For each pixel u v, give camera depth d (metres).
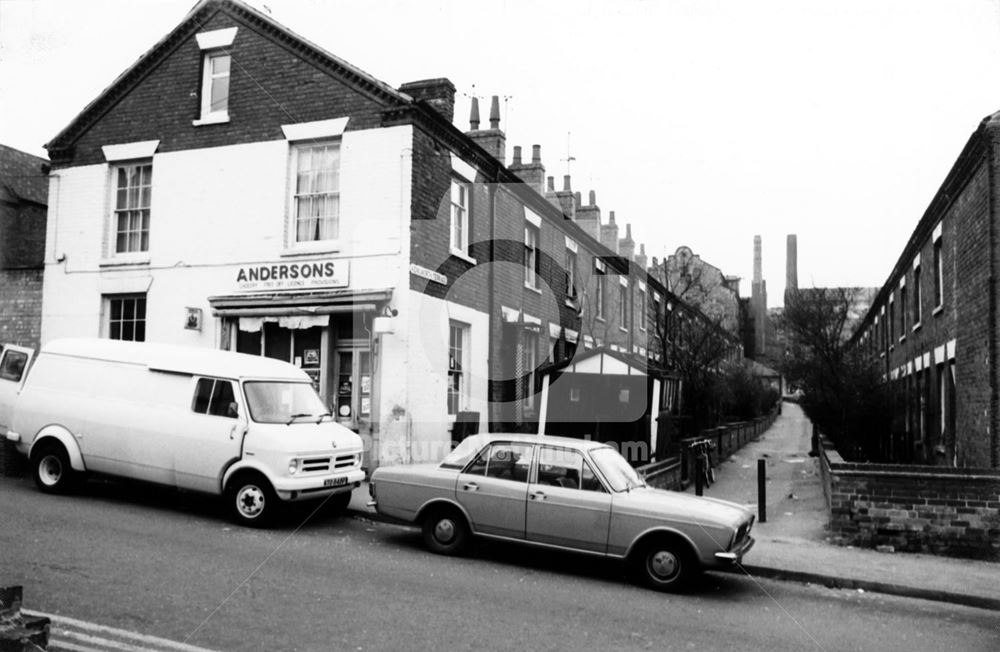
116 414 10.64
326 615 6.37
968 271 12.94
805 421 42.97
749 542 8.55
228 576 7.30
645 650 6.07
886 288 24.62
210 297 14.12
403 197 13.32
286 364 11.20
